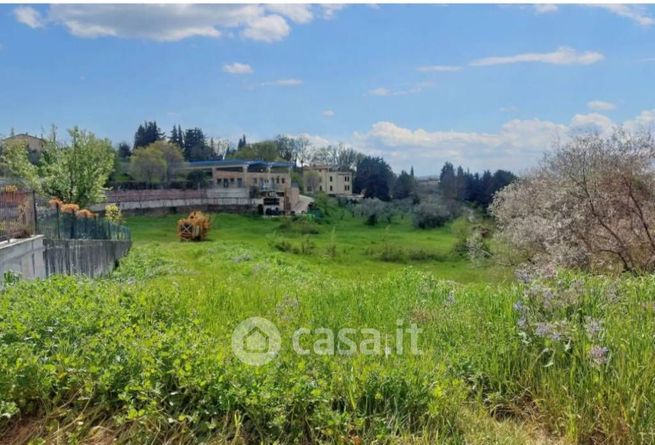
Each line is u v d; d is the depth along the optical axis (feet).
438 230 170.09
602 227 38.06
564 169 41.24
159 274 52.19
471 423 10.28
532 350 12.32
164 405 9.90
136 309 16.35
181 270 55.52
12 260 28.40
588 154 39.65
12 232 31.50
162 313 16.63
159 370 10.34
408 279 26.84
